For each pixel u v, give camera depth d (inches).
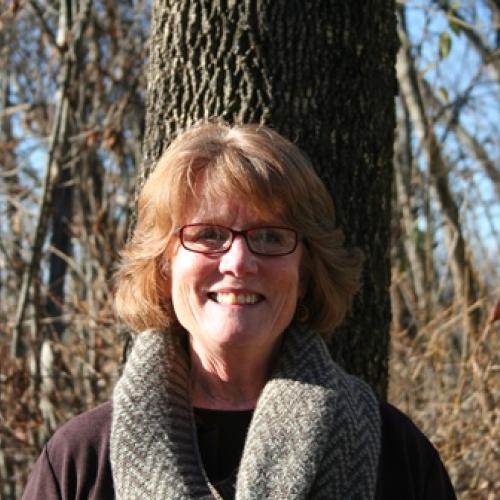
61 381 206.5
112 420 96.5
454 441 195.9
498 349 196.4
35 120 280.1
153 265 99.7
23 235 244.5
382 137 127.1
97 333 199.8
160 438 93.4
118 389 97.7
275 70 119.6
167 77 123.6
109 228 227.6
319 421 93.4
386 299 129.2
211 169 94.0
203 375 100.2
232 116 119.6
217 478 94.7
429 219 230.4
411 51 278.5
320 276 100.4
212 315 94.7
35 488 96.8
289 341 101.4
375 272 126.6
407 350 206.7
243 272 93.1
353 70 122.6
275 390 97.0
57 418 202.4
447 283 244.8
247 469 91.3
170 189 94.9
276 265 94.5
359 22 123.1
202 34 121.0
